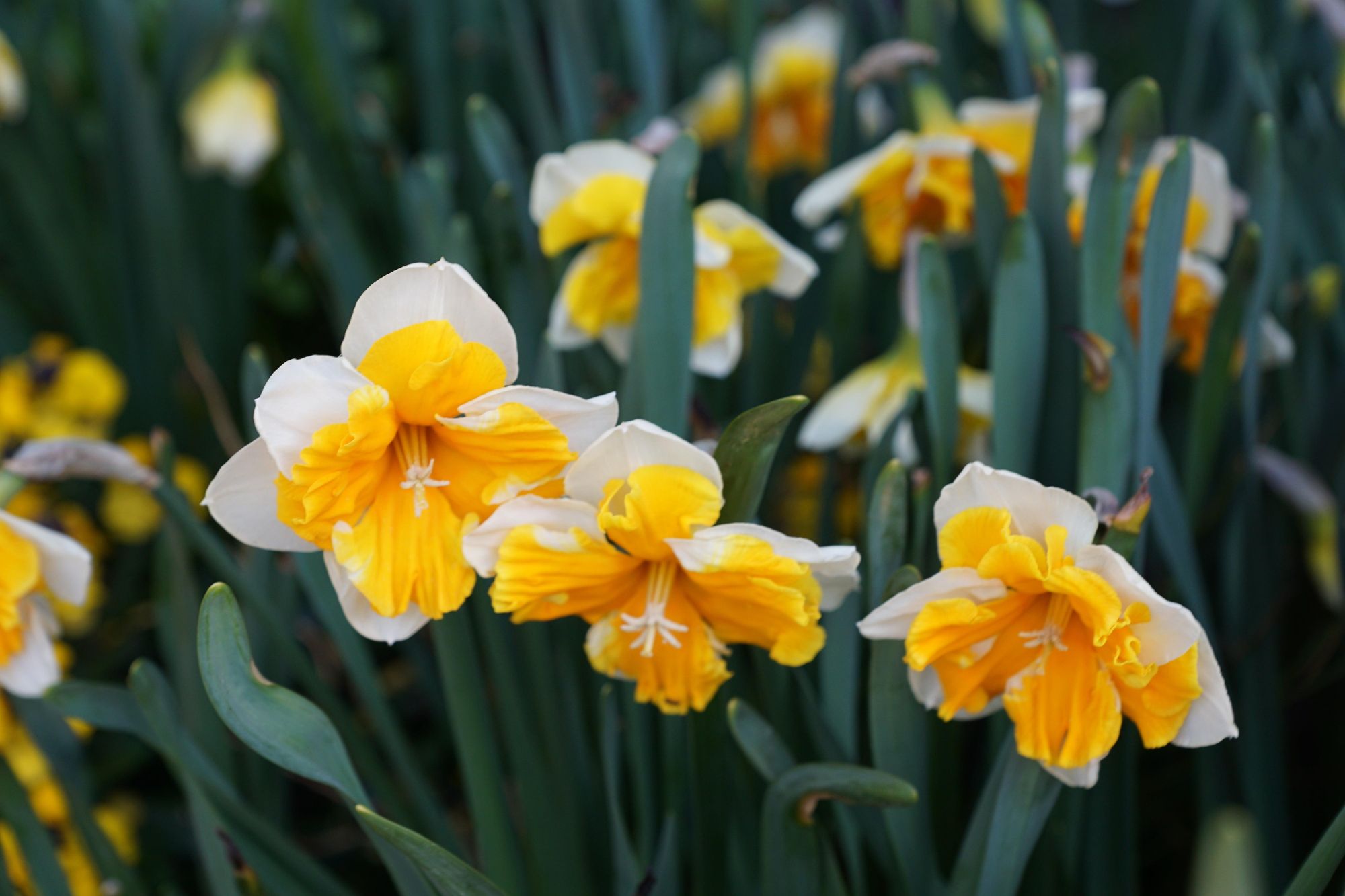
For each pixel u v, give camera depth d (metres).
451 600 0.68
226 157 1.12
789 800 0.72
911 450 0.84
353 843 0.96
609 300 0.82
